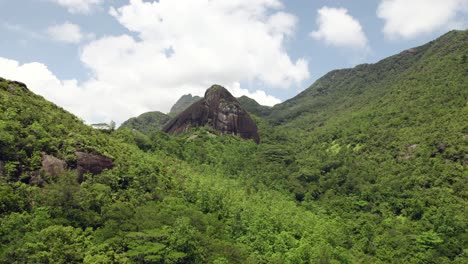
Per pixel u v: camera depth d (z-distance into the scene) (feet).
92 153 218.38
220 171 350.43
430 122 410.72
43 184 186.09
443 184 311.88
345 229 281.13
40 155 195.31
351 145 463.83
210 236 204.13
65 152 206.59
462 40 597.52
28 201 171.83
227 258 186.39
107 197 194.70
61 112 262.06
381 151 409.69
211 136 450.30
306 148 533.96
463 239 254.47
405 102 499.92
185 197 243.81
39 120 218.79
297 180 381.19
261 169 389.60
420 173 335.67
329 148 496.64
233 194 278.05
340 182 377.71
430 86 501.97
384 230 280.31
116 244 161.79
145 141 355.56
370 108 562.66
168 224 191.72
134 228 178.60
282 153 443.32
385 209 312.71
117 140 304.09
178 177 276.41
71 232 157.89
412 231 274.57
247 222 232.12
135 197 214.28
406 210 304.09
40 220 160.97
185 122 506.89
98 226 178.60
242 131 490.08
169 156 349.61
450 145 344.49
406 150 382.63
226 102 501.97
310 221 274.16
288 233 240.12
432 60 595.06
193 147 394.73
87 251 150.41
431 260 239.91
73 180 191.62
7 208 163.02
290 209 290.15
